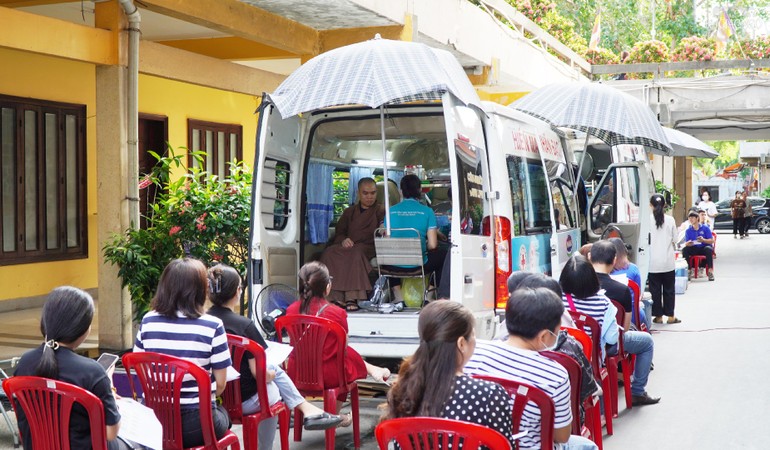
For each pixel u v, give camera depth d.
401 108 7.48
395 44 6.62
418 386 3.33
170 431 4.52
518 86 18.73
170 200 9.27
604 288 6.96
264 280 6.99
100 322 9.12
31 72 12.23
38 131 12.38
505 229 7.29
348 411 7.14
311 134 7.70
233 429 6.87
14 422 6.42
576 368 4.56
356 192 8.48
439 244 7.66
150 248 8.94
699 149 14.45
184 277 4.66
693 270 18.73
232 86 11.43
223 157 16.27
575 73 22.48
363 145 8.43
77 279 13.22
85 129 13.26
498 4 16.67
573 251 9.51
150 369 4.51
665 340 10.77
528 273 5.24
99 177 9.04
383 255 7.09
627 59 25.55
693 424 6.91
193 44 12.78
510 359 3.95
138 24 9.08
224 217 9.11
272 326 6.84
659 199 11.87
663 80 20.72
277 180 7.39
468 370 3.99
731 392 8.00
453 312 3.36
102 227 9.09
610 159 12.80
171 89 14.70
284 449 5.82
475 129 7.17
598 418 6.03
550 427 3.83
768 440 6.45
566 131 11.06
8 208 11.96
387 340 6.83
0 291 11.82
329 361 5.88
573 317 6.19
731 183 55.44
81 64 13.16
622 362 7.43
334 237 8.14
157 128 14.54
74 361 3.86
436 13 12.56
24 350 9.19
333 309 6.01
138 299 8.83
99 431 3.78
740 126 25.05
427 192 8.49
